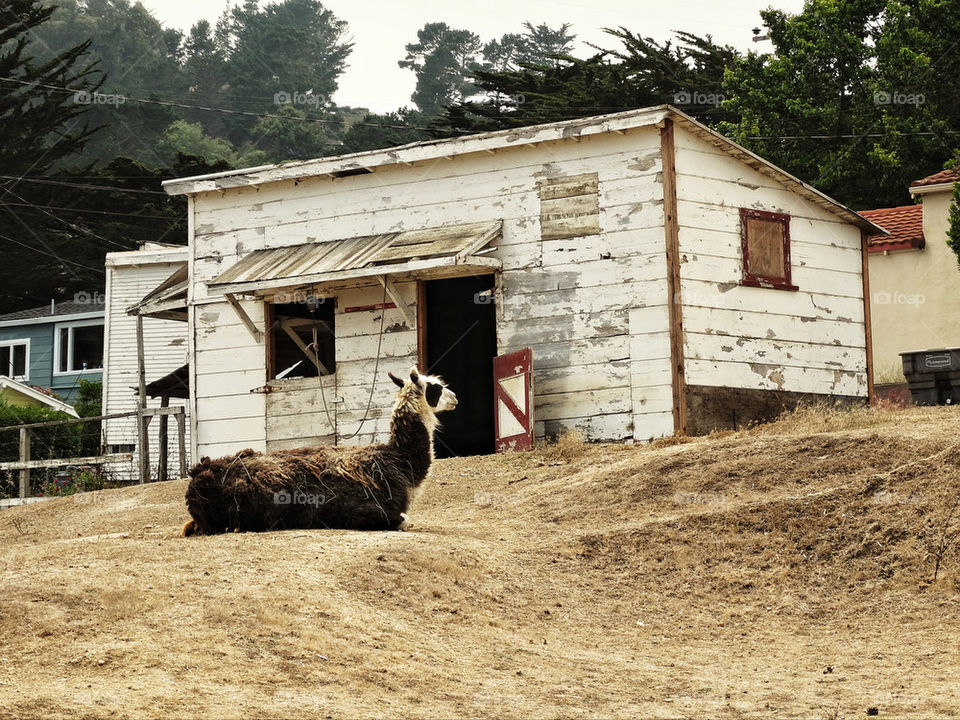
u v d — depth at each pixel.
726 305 19.75
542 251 20.02
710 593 11.30
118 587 9.84
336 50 96.06
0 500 22.97
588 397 19.39
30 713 7.40
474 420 21.31
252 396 21.64
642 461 14.73
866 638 10.07
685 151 19.67
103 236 45.16
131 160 46.25
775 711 8.39
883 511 12.05
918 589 10.80
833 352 21.09
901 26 36.66
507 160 20.44
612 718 8.22
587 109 40.41
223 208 22.47
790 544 11.88
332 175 21.62
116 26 81.12
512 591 11.19
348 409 20.92
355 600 10.16
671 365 18.88
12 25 42.62
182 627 9.08
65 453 31.09
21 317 43.09
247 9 95.12
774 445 14.19
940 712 8.16
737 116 41.25
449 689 8.60
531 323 19.97
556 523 13.45
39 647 8.73
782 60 38.06
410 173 21.11
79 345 41.97
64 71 43.88
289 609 9.57
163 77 79.75
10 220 44.16
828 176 36.66
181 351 33.06
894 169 36.06
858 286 21.75
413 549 11.45
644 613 10.96
